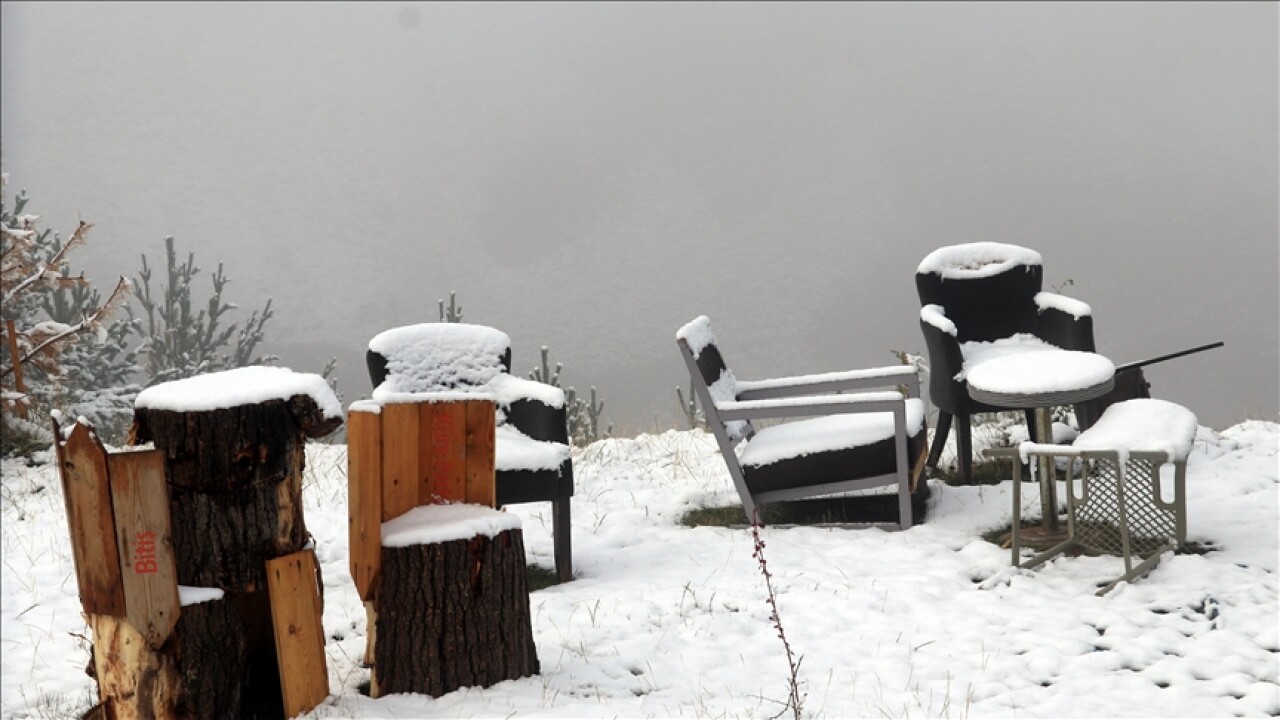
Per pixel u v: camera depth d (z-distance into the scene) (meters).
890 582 4.94
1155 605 4.51
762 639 4.38
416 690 3.79
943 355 6.43
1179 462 4.83
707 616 4.62
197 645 3.47
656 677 4.04
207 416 3.47
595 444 8.14
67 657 4.51
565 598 4.89
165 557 3.41
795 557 5.41
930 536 5.61
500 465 5.07
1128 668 4.02
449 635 3.82
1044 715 3.64
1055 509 5.51
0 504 6.62
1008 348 6.82
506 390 5.66
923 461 6.04
